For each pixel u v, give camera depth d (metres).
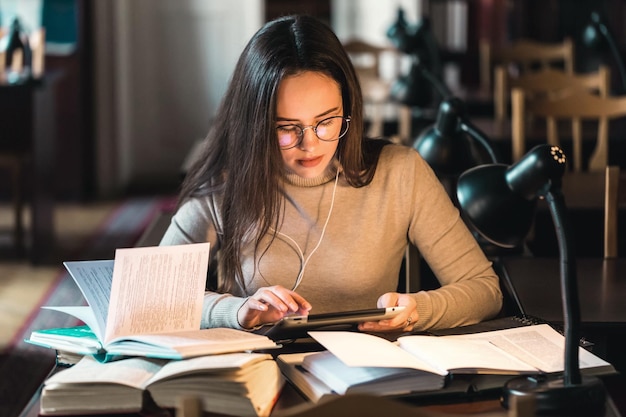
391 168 2.50
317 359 1.99
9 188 7.74
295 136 2.27
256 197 2.36
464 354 2.02
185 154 8.51
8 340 4.77
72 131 7.86
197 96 8.43
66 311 2.18
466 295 2.37
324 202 2.47
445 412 1.86
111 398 1.84
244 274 2.47
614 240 3.10
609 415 1.83
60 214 7.55
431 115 5.55
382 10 8.48
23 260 6.27
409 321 2.23
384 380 1.88
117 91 8.03
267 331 2.20
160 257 2.10
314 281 2.46
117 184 8.14
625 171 4.69
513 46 6.90
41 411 1.85
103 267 2.21
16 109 6.56
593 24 5.14
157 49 8.37
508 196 2.03
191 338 2.00
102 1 7.90
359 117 2.37
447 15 7.81
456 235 2.49
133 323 2.08
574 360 1.87
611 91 7.29
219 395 1.82
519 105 4.67
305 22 2.30
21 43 6.11
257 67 2.27
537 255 3.65
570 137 5.19
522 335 2.19
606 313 2.43
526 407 1.61
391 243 2.50
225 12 8.32
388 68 8.38
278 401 1.92
